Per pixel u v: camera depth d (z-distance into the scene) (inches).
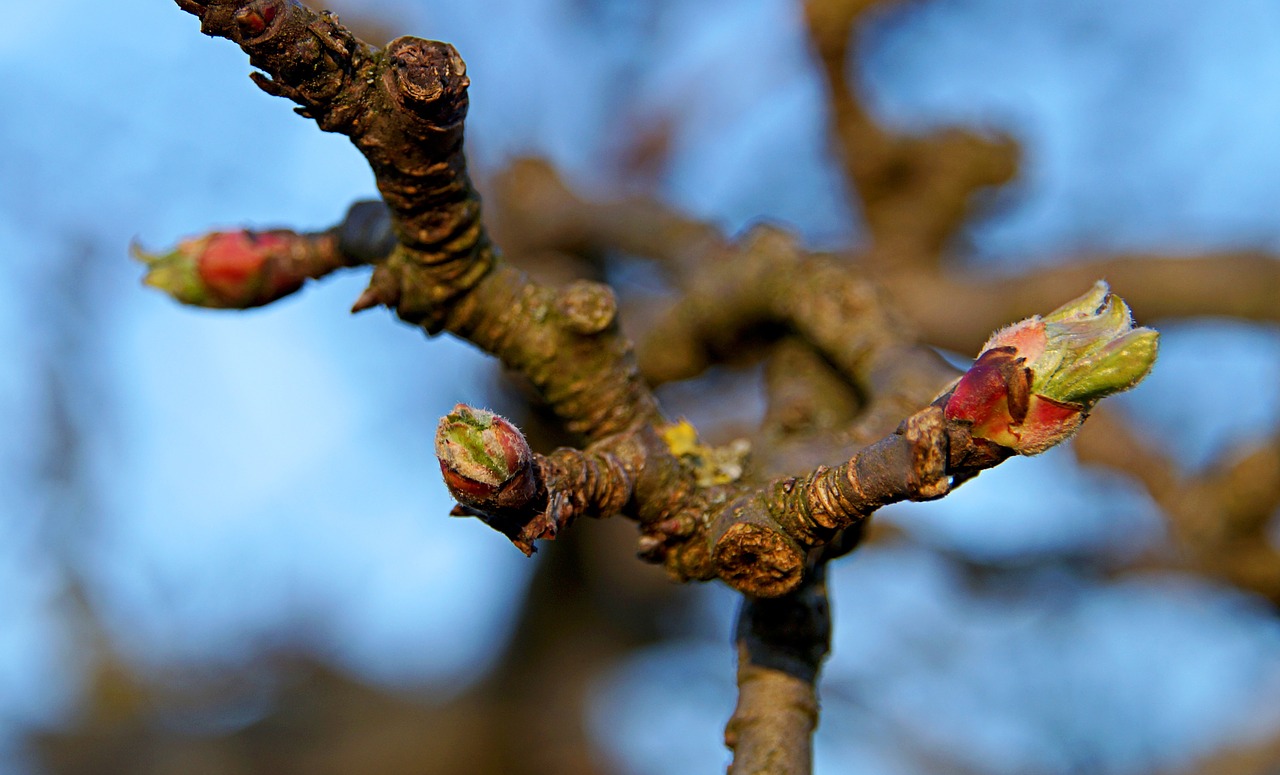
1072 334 42.4
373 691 166.6
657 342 90.5
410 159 51.0
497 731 142.9
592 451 51.3
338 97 48.3
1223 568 93.8
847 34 108.2
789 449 59.0
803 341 80.9
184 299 62.2
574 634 139.6
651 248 108.0
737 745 52.9
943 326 106.2
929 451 42.9
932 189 111.5
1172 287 100.3
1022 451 42.8
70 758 167.5
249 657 175.3
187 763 162.2
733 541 48.6
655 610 148.9
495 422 43.0
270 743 163.8
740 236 91.0
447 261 55.8
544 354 56.2
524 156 116.3
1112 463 99.3
